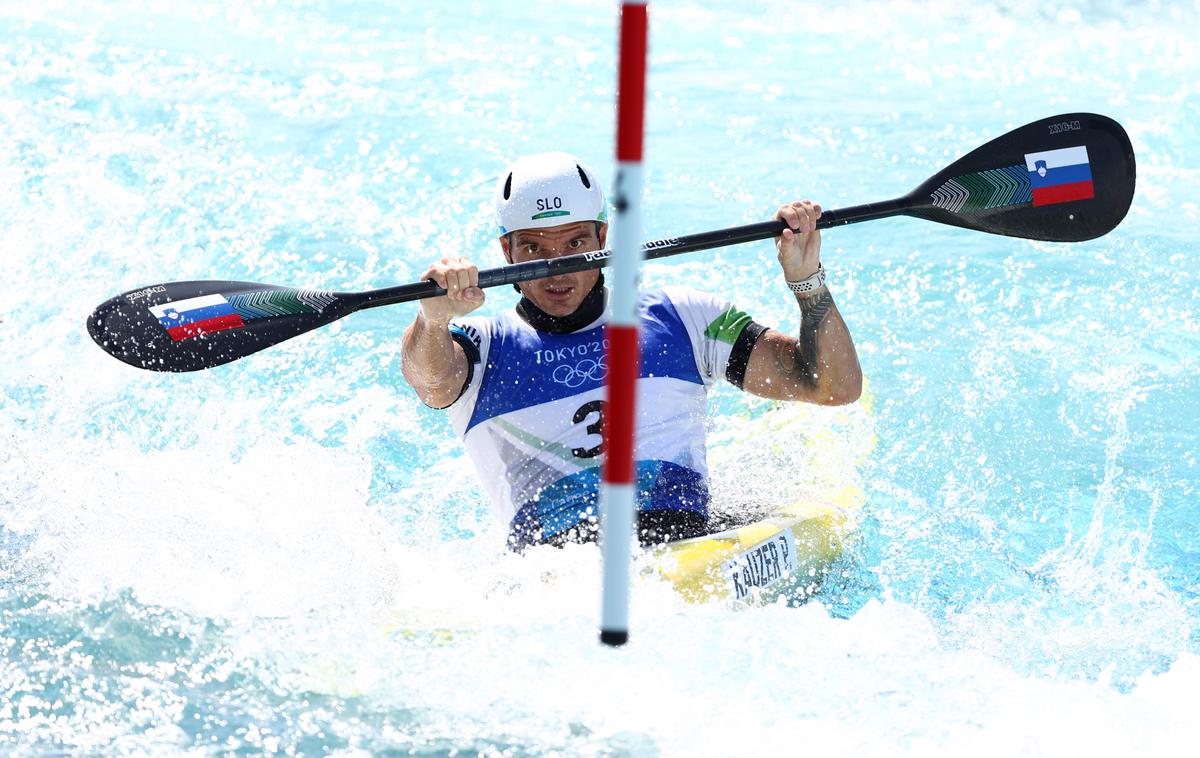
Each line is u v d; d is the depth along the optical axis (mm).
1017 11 40094
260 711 10305
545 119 27688
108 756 9672
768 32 37594
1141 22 38531
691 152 26375
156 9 35062
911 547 14703
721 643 11352
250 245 21469
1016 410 17703
